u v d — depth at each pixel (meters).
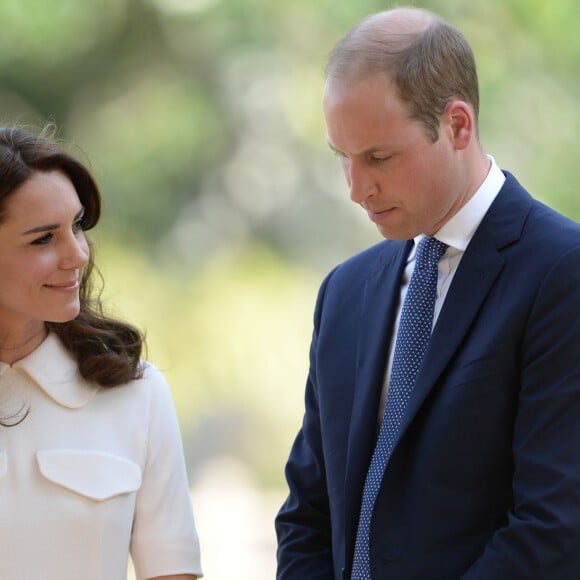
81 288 10.44
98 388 10.12
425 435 9.53
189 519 10.20
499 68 28.77
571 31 28.81
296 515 10.59
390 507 9.59
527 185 28.72
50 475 9.71
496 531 9.21
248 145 32.84
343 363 10.32
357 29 9.62
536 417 9.19
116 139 32.53
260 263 33.03
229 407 33.88
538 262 9.44
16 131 9.72
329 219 33.44
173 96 32.59
